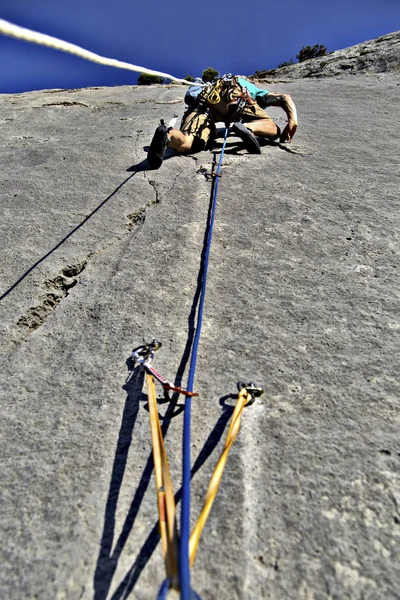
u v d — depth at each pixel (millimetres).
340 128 3998
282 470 1069
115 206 2590
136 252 2107
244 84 3434
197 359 1448
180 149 3256
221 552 908
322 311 1626
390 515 958
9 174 3248
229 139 3705
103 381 1393
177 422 1214
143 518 986
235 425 1092
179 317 1654
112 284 1887
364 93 5781
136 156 3436
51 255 2121
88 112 5352
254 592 841
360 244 2043
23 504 1044
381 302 1644
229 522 964
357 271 1849
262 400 1271
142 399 1301
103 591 860
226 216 2377
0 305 1795
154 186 2818
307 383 1320
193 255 2033
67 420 1267
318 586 845
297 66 10688
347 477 1041
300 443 1135
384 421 1178
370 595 827
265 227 2246
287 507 988
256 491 1025
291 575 864
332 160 3125
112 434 1202
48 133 4453
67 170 3197
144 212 2510
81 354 1525
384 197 2496
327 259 1950
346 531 934
